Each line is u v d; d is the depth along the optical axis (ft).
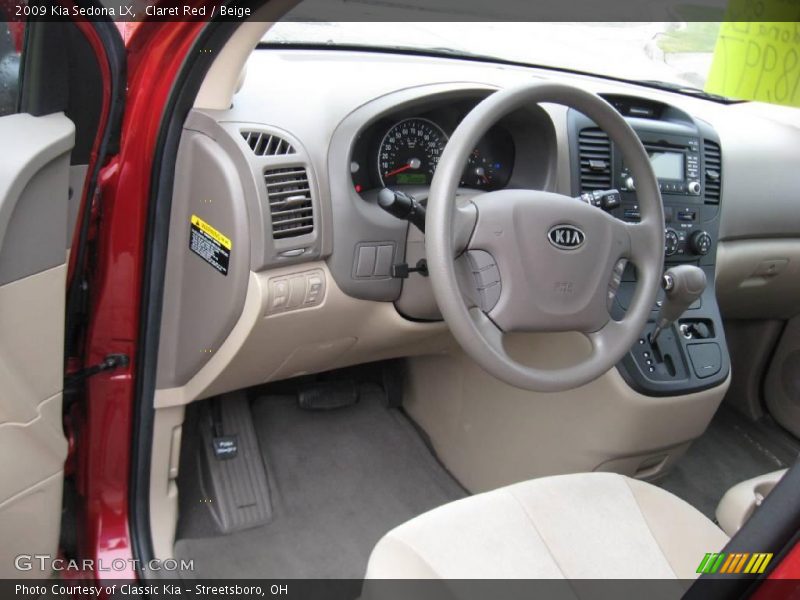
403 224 4.85
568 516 3.77
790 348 7.43
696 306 5.92
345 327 5.13
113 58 4.09
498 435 6.17
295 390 7.00
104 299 4.70
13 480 4.01
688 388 5.56
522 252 3.92
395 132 4.91
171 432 5.22
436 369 6.64
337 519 5.99
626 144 4.25
